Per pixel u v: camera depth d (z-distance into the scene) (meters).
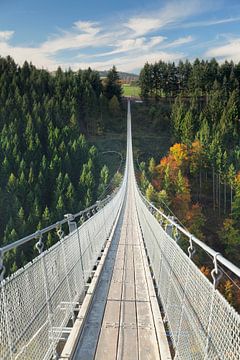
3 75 71.50
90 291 5.34
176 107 71.62
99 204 8.81
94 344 3.85
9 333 2.26
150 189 36.94
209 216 41.62
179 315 3.38
